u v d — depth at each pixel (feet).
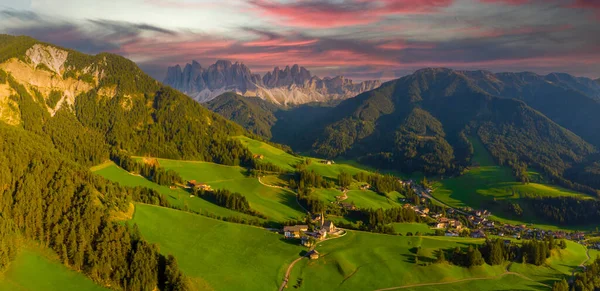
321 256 545.03
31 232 427.33
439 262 553.23
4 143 506.07
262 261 519.60
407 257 565.12
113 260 415.64
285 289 465.47
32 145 546.26
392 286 493.36
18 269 383.86
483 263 565.53
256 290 453.99
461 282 522.88
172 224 565.94
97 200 504.02
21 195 443.73
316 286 478.18
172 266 421.18
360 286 485.97
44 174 485.15
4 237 392.06
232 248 541.34
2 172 455.22
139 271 406.62
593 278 542.57
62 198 460.96
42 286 375.66
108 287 398.21
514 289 517.96
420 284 506.07
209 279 453.17
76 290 382.63
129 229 458.91
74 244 413.80
